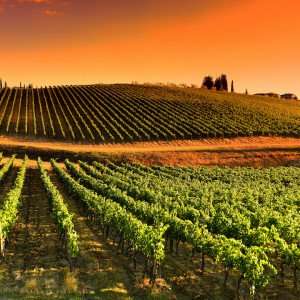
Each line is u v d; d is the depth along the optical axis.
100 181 46.81
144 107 117.94
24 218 34.16
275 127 101.44
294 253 20.66
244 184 50.00
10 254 25.12
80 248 26.45
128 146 87.38
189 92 147.88
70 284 20.66
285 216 30.47
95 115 109.88
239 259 19.33
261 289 20.78
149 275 22.20
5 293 19.39
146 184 46.28
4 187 49.88
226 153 80.31
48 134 94.06
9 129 96.81
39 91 145.88
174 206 32.69
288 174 60.16
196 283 21.31
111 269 22.98
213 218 28.98
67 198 43.50
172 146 87.75
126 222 24.77
